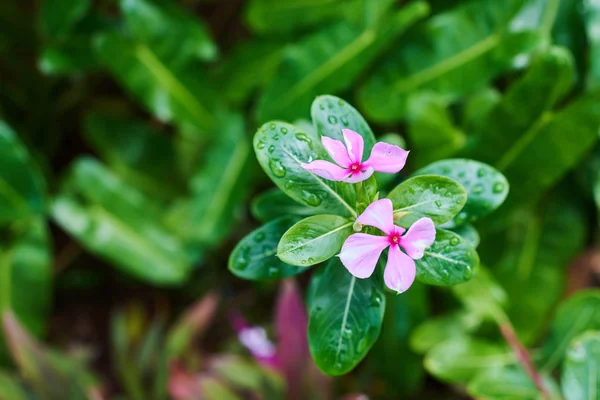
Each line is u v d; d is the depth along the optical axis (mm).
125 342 916
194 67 951
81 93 1156
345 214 652
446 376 806
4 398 842
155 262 962
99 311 1146
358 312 659
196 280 1114
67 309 1142
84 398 842
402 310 842
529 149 794
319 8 893
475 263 645
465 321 838
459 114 887
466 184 682
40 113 1152
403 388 868
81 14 924
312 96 848
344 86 847
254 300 1095
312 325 663
